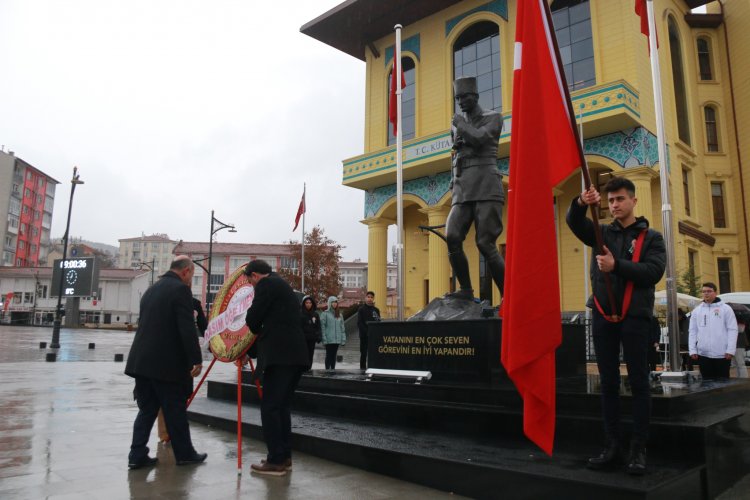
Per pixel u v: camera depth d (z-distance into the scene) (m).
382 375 6.84
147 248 109.81
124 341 31.38
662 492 3.38
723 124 25.14
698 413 4.72
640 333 3.72
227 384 8.20
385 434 5.27
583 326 6.77
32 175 79.62
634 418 3.72
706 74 25.78
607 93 18.30
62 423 6.81
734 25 24.97
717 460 4.11
